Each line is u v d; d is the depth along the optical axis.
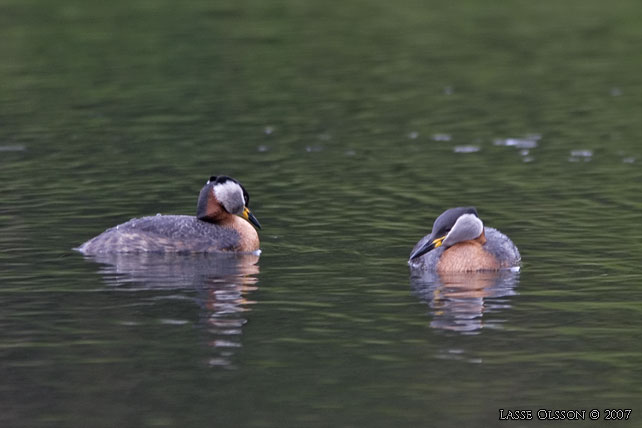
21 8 46.94
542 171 23.03
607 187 21.53
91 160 24.36
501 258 16.45
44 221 19.17
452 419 10.99
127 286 15.45
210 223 17.78
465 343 13.09
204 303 14.68
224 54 38.09
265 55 37.97
